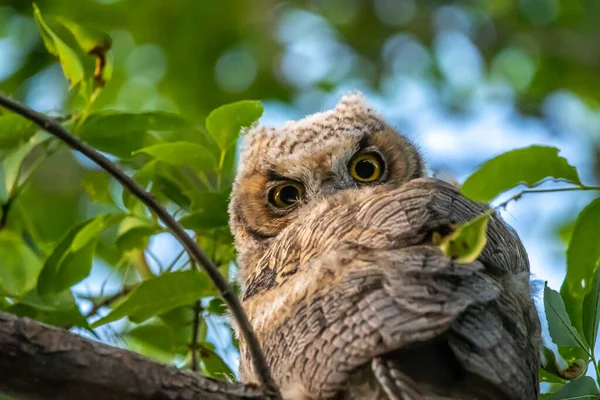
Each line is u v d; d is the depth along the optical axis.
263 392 7.11
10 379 6.74
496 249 8.25
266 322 8.33
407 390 6.62
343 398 7.05
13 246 11.98
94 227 10.40
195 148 10.36
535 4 19.98
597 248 9.20
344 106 12.06
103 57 10.51
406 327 6.91
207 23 20.12
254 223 11.34
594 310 8.51
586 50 19.75
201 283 9.76
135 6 19.88
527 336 7.71
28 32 18.91
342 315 7.27
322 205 9.61
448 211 8.14
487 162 7.34
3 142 10.73
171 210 11.88
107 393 6.88
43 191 17.55
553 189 7.54
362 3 20.23
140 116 10.59
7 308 10.04
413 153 11.79
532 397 7.40
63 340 6.85
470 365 6.77
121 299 10.79
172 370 7.05
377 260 7.63
